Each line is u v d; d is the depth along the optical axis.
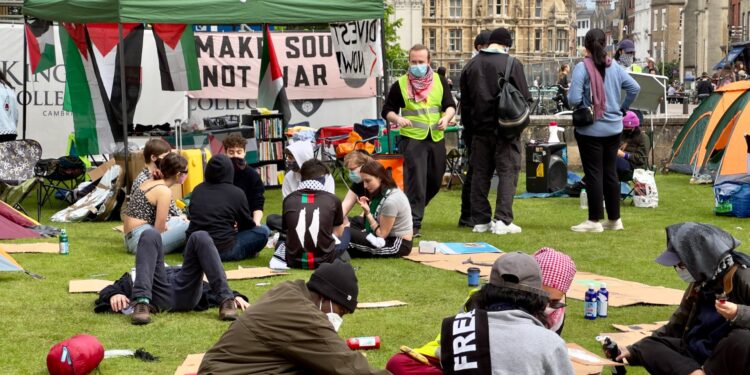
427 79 11.84
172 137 15.48
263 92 17.66
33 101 18.08
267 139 17.31
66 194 14.63
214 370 4.67
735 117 16.20
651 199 14.57
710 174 17.55
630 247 10.97
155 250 7.58
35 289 8.62
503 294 4.50
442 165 11.99
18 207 13.41
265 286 8.75
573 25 136.88
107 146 14.11
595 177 12.04
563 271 5.25
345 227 10.04
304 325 4.67
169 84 15.77
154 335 7.03
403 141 11.90
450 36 124.81
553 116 21.23
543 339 4.36
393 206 10.16
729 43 90.44
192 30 15.87
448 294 8.48
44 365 6.32
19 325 7.30
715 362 5.27
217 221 9.84
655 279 9.25
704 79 44.84
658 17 131.12
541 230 12.28
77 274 9.34
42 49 14.69
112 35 14.28
